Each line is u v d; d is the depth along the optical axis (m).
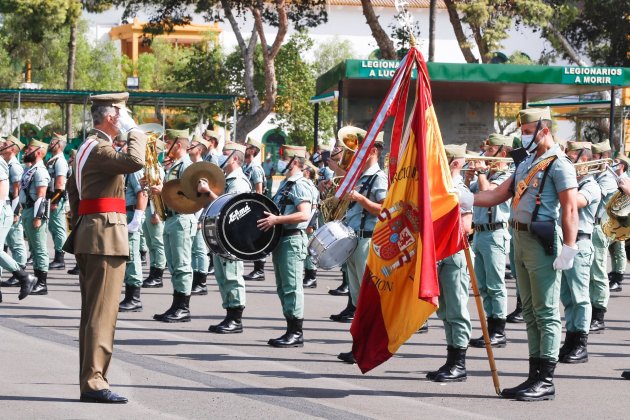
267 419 8.61
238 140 43.94
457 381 10.54
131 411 8.72
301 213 12.04
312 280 18.88
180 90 51.22
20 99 38.62
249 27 65.75
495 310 12.88
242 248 12.05
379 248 9.80
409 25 10.15
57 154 20.16
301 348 12.34
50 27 46.25
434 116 9.85
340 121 26.97
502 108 46.53
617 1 45.88
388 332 9.76
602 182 15.18
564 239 9.48
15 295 16.23
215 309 15.40
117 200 8.99
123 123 9.11
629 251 11.84
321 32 65.56
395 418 8.84
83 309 9.05
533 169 9.63
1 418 8.34
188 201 13.54
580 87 28.98
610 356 12.48
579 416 9.14
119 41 67.81
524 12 38.47
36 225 16.52
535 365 9.85
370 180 11.56
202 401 9.23
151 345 12.16
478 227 12.95
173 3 44.16
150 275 17.97
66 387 9.58
